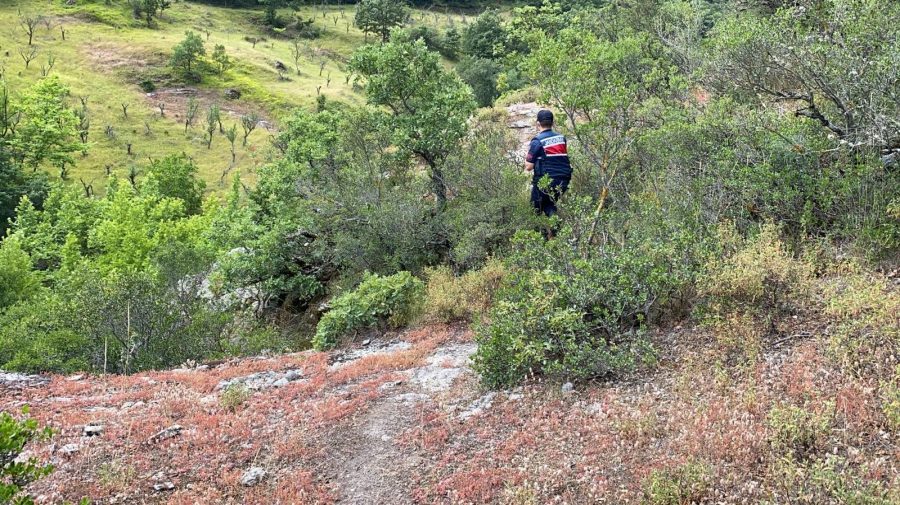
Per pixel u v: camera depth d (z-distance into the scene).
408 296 9.18
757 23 7.09
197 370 8.20
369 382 6.55
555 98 7.66
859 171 5.75
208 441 5.48
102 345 9.80
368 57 12.64
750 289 5.24
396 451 4.97
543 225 8.04
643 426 4.38
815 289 5.30
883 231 5.52
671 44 10.76
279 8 101.19
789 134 6.49
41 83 49.88
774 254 5.36
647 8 13.76
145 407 6.45
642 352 5.42
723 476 3.70
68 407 6.61
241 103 64.50
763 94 7.31
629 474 4.00
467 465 4.56
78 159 51.06
